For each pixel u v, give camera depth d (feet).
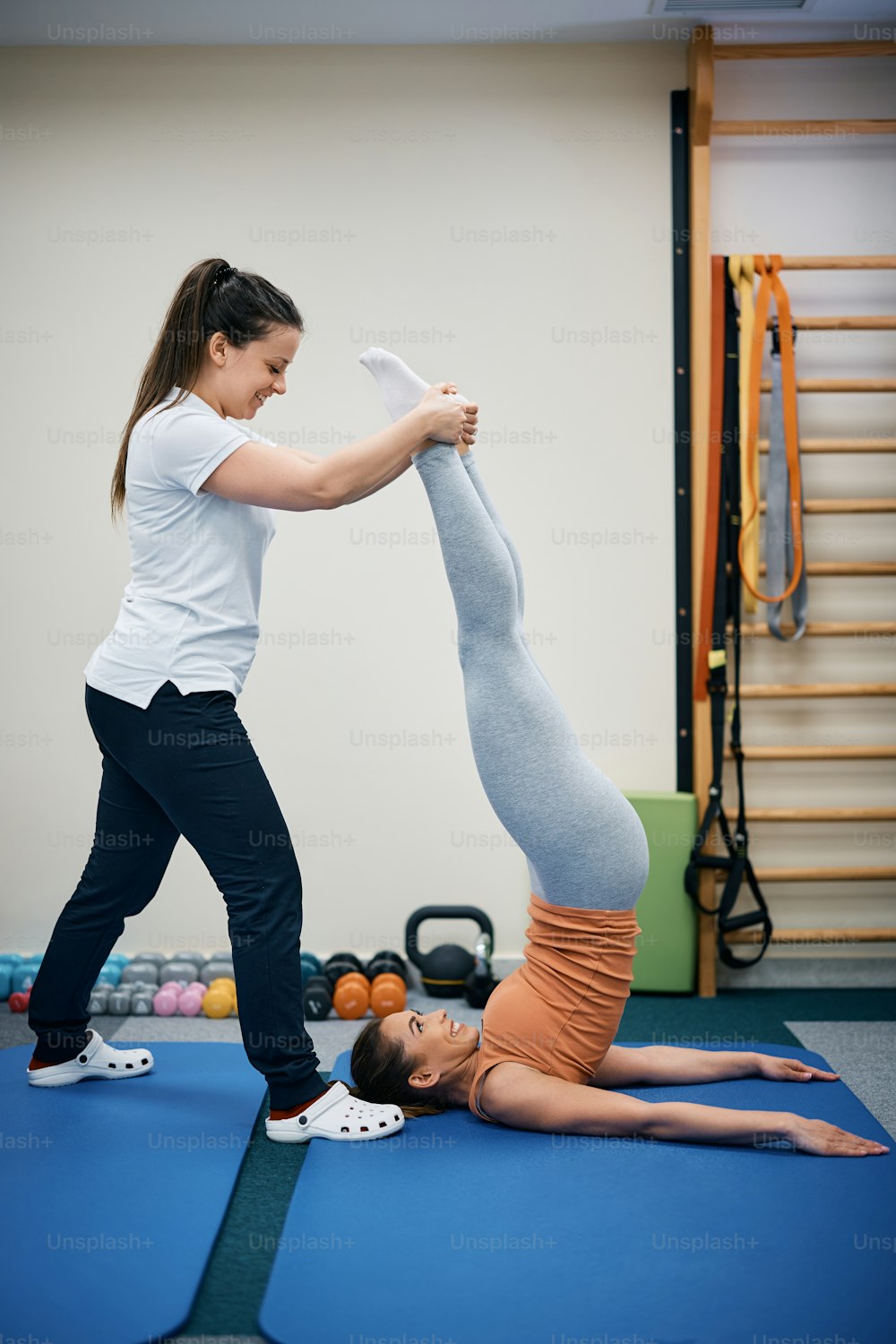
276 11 10.36
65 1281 5.57
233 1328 5.32
